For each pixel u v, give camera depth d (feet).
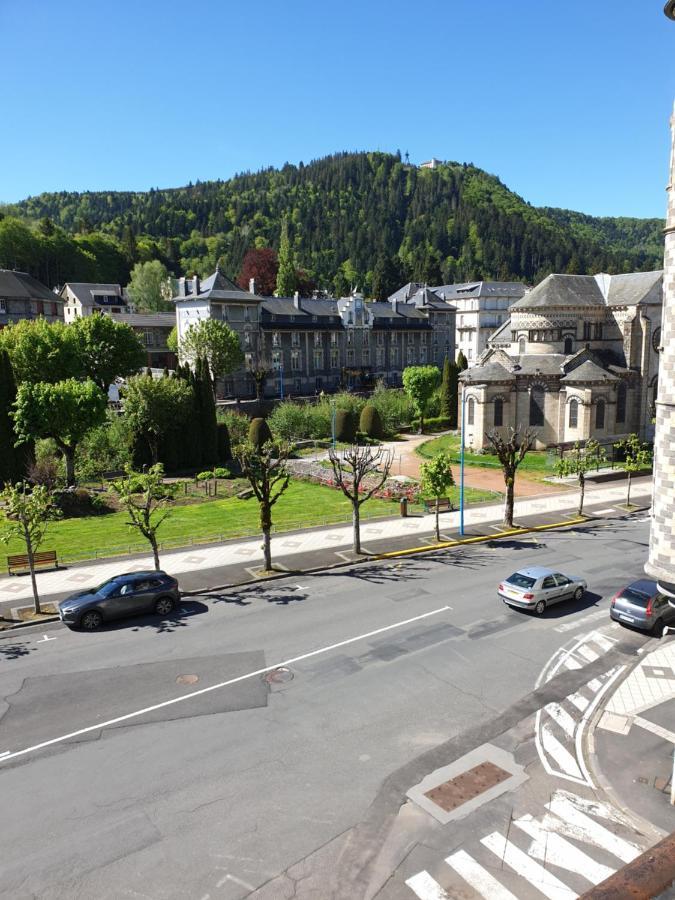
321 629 84.23
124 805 50.55
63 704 65.77
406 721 62.54
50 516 107.55
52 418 164.86
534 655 76.95
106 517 152.56
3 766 55.67
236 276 651.25
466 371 234.17
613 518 145.89
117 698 66.95
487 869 43.96
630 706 65.57
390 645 79.36
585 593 97.60
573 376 212.64
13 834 47.44
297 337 349.61
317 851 45.65
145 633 83.76
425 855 45.21
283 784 53.06
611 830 47.80
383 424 281.13
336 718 63.05
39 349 214.90
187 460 212.43
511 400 224.94
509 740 59.52
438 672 72.59
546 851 45.62
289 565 111.55
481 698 67.00
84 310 414.62
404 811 49.80
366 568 110.73
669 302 63.21
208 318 302.45
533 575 90.94
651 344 220.23
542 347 230.68
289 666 73.92
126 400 202.18
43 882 42.96
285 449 116.98
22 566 111.24
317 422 263.49
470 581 103.09
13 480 168.45
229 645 79.61
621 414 221.25
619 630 84.38
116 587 87.71
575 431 213.87
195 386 215.92
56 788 52.70
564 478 188.14
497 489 177.27
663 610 83.71
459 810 49.85
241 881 43.01
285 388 344.90
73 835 47.34
